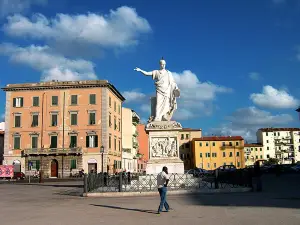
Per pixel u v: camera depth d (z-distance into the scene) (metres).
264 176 49.38
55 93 64.94
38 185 37.81
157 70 24.08
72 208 14.98
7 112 65.19
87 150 63.09
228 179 24.27
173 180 21.53
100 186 23.58
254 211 12.59
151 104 24.06
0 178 55.41
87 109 64.00
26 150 63.12
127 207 14.62
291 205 14.17
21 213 13.77
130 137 82.25
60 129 64.06
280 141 133.00
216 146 111.88
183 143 118.44
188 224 10.30
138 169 92.69
